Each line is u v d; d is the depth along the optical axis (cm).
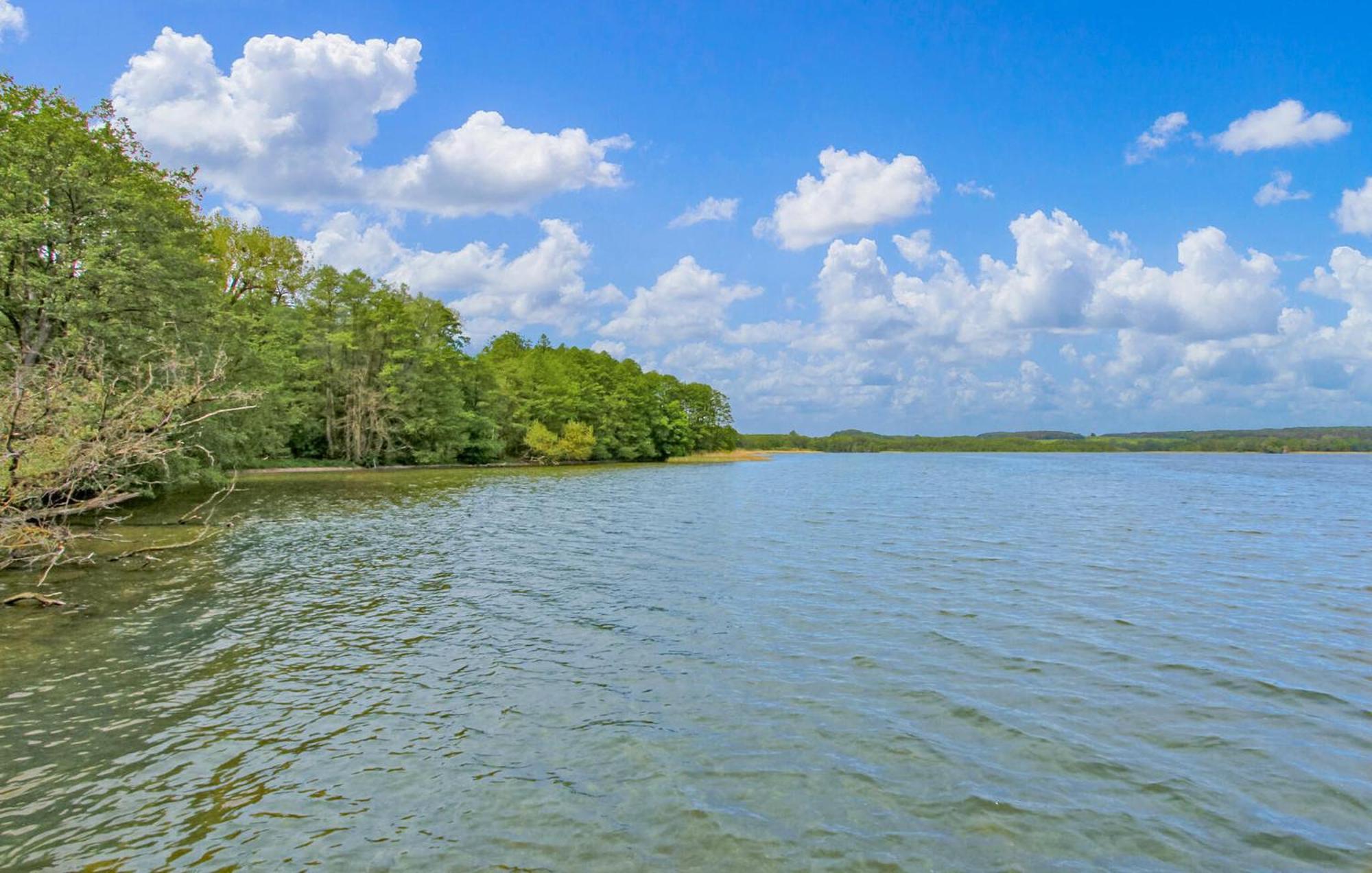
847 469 9700
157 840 667
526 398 9844
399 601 1568
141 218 2870
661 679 1086
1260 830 690
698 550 2270
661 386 12950
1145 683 1071
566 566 1975
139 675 1089
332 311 7300
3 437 1614
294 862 633
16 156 2564
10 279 2573
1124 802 740
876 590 1678
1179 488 5634
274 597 1591
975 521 3127
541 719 940
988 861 641
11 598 1490
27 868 623
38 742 863
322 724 920
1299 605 1543
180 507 3303
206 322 3250
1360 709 976
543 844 660
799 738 882
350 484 5075
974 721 935
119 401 1911
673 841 666
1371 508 3841
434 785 767
